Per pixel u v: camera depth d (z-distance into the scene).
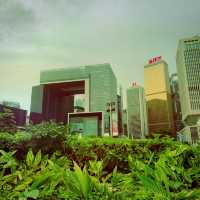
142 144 5.55
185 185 3.31
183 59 134.38
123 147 5.60
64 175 3.08
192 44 135.38
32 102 165.12
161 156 4.23
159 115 192.25
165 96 192.12
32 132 6.00
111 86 169.88
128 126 192.88
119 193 2.72
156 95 197.38
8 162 4.33
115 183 3.33
